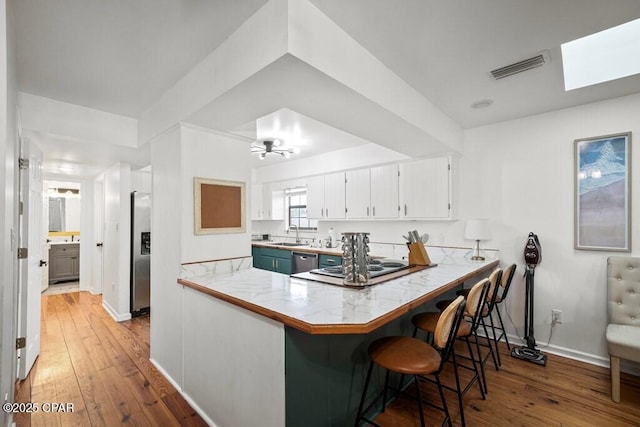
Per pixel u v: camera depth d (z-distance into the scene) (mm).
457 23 1601
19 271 2248
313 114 2125
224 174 2543
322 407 1580
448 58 1941
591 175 2637
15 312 1980
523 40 1753
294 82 1630
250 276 2328
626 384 2307
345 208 4297
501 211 3119
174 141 2371
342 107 1991
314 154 4703
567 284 2758
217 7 1482
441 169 3297
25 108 2406
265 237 6250
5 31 1138
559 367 2568
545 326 2869
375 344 1711
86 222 5281
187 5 1463
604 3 1450
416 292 1832
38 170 2719
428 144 2932
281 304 1568
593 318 2639
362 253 1990
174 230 2357
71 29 1638
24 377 2361
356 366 1803
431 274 2424
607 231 2562
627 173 2479
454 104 2678
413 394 2188
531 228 2947
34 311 2635
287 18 1352
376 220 4137
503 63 2004
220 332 1832
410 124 2332
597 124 2615
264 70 1500
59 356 2783
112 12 1507
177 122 2258
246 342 1631
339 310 1471
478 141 3270
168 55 1911
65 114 2594
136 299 3969
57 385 2305
